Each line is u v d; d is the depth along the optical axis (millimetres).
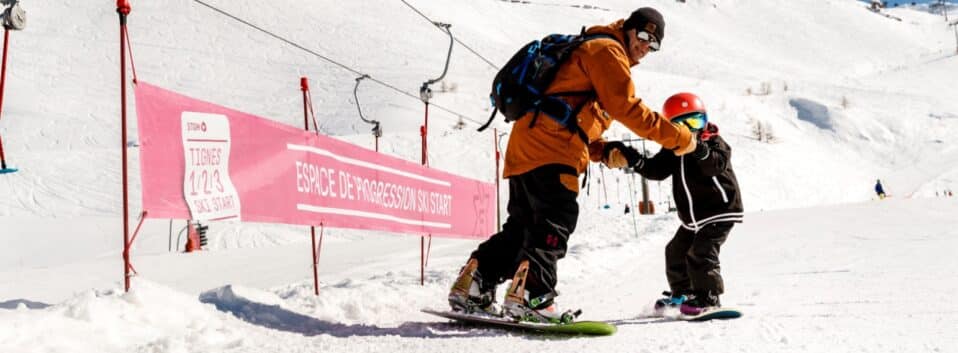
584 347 2621
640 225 13844
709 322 3240
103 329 2715
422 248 5652
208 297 3668
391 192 5293
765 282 4738
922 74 103062
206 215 3283
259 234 18750
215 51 75312
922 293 3803
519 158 3078
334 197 4461
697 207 3488
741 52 129375
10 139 45688
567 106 2959
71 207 24562
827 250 6840
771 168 42219
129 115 53844
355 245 13422
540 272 2990
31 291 6641
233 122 3512
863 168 55469
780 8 161000
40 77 64062
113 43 75625
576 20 130125
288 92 64062
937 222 9359
